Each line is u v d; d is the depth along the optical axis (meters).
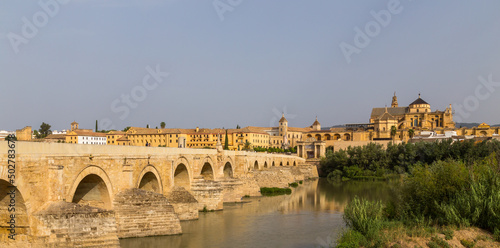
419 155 163.88
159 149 60.94
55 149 39.31
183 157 70.75
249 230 60.97
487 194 52.72
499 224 48.72
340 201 96.50
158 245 49.41
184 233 56.19
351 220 51.66
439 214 54.19
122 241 49.47
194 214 66.44
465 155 141.62
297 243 53.69
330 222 68.44
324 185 143.25
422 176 59.09
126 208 50.25
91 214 38.75
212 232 58.16
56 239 37.06
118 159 49.91
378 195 108.88
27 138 74.31
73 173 41.69
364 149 185.00
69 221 37.66
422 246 45.00
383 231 50.09
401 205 59.47
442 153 151.25
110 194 48.69
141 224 51.06
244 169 108.50
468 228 49.84
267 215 74.50
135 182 53.56
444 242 45.50
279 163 172.12
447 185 56.69
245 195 104.19
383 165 175.25
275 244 52.94
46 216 36.69
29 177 35.72
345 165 184.50
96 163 45.59
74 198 49.59
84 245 38.22
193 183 75.19
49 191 38.47
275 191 114.12
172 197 64.62
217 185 76.25
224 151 97.00
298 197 104.50
